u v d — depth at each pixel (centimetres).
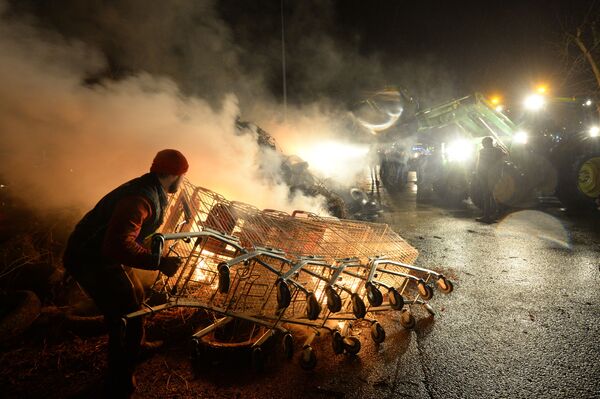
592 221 836
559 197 1005
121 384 233
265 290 298
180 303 259
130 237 207
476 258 571
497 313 377
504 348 311
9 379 254
